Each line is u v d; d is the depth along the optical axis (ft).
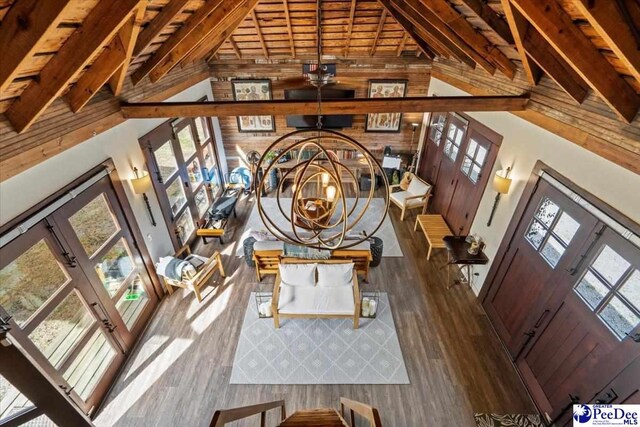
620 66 7.14
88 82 9.21
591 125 8.97
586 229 9.20
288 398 11.38
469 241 15.34
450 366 12.40
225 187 25.22
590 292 9.05
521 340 12.03
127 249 12.85
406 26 16.40
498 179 13.02
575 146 9.72
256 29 17.62
